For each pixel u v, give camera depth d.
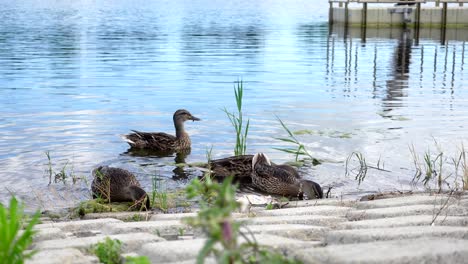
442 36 46.47
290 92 23.02
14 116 18.44
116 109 19.77
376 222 7.21
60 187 12.45
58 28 47.78
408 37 45.53
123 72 27.17
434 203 8.73
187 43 38.69
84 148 15.38
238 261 3.52
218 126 17.73
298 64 30.70
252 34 44.69
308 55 34.25
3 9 67.12
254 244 3.96
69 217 10.27
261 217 8.27
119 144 15.90
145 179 13.38
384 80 26.47
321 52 35.72
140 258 4.75
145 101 21.05
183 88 23.45
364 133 16.94
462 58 33.94
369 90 23.83
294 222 7.95
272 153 15.12
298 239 6.84
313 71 28.52
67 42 38.69
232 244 3.54
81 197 11.98
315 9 74.06
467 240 5.47
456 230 6.22
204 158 15.00
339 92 23.28
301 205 10.45
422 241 5.38
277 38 42.50
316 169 13.88
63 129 17.05
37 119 18.12
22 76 25.94
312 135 16.69
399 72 28.88
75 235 7.67
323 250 5.14
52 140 15.91
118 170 12.26
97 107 20.00
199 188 3.79
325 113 19.42
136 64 29.64
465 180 11.85
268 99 21.53
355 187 12.63
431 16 53.56
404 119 18.67
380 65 31.14
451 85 25.27
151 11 67.69
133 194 11.30
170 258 5.73
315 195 11.93
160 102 20.92
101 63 29.91
